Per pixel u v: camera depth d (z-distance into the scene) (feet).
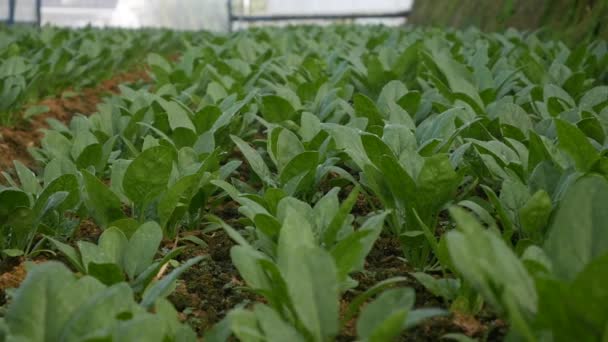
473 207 3.69
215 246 4.37
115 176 4.32
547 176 3.92
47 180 4.40
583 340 2.28
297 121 5.90
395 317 2.21
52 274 2.57
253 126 6.77
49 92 9.27
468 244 2.35
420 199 3.80
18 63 7.98
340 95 6.84
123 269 3.36
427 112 5.93
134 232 3.68
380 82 7.36
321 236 3.40
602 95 5.82
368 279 3.91
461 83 6.03
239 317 2.47
